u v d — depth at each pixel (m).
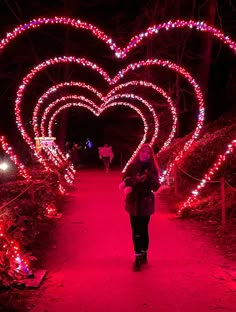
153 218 13.49
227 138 17.50
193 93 30.22
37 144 23.00
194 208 13.65
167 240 10.53
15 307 6.30
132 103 37.09
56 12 33.88
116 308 6.37
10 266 7.48
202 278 7.61
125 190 8.23
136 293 6.95
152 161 8.58
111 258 9.08
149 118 35.28
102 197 19.05
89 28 11.59
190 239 10.59
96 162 50.47
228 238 10.53
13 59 34.84
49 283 7.52
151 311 6.23
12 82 34.75
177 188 19.36
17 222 9.87
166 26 11.55
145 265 8.48
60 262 8.87
